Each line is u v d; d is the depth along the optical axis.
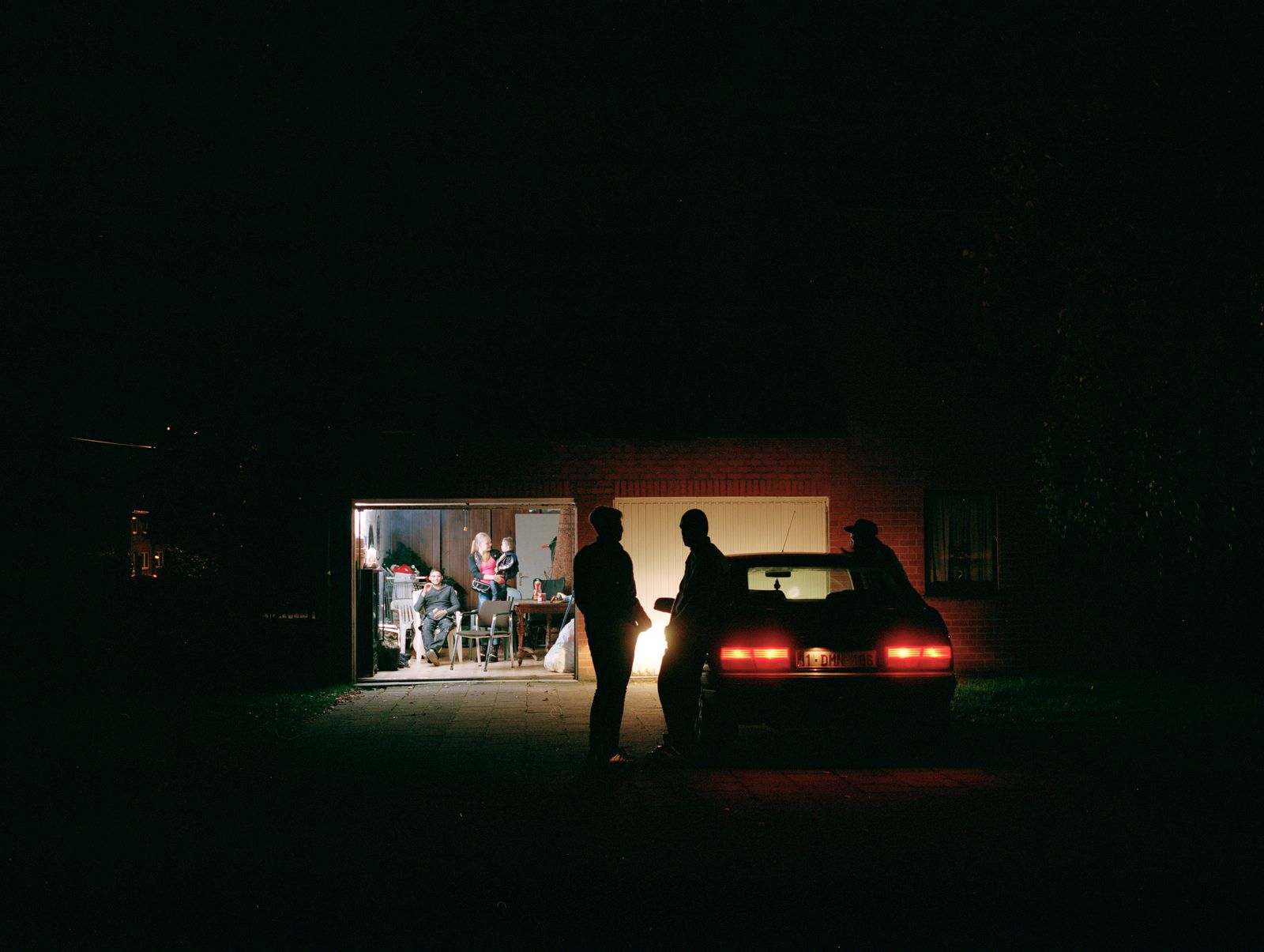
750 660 9.02
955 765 8.95
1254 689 13.54
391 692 14.34
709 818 7.02
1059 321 11.14
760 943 4.74
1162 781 8.17
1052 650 15.75
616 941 4.80
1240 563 14.04
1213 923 4.97
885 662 9.02
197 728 11.09
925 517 15.85
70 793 7.94
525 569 21.91
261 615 14.80
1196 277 9.91
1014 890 5.43
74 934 4.98
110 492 15.77
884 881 5.61
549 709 12.62
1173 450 10.55
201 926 5.08
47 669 15.17
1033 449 13.20
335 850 6.34
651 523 15.55
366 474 15.25
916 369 15.87
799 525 15.70
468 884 5.64
